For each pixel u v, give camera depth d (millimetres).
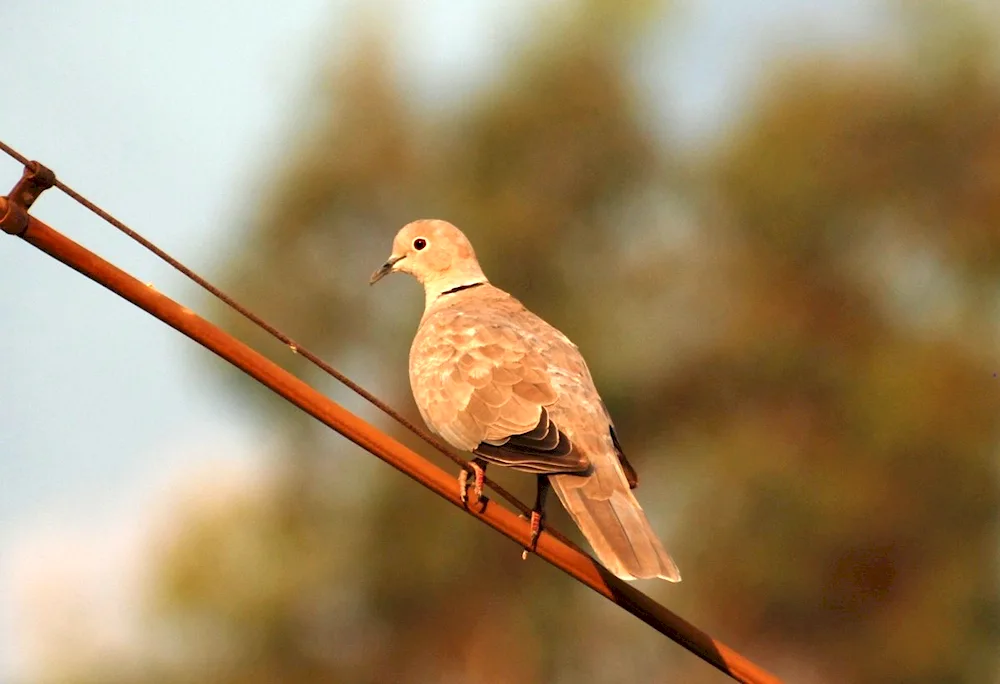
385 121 17000
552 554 6980
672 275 17391
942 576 16484
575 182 17281
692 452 16984
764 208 17250
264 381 6527
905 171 17359
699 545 16609
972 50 17391
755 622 16781
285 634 15625
